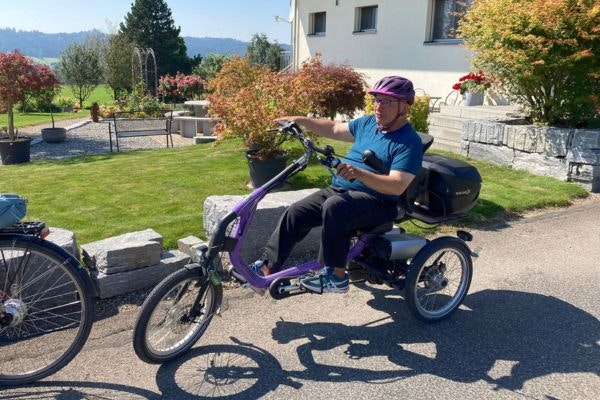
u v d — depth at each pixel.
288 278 3.41
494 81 8.41
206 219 4.75
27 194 6.61
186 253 4.48
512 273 4.54
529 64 7.07
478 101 11.62
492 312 3.87
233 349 3.29
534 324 3.70
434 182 3.64
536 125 8.06
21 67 11.26
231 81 9.22
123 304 3.78
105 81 34.00
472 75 10.43
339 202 3.28
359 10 15.33
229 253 3.20
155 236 4.14
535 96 8.08
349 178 3.06
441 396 2.90
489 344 3.44
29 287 3.52
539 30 7.02
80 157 10.17
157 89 23.56
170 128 12.23
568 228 5.70
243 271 3.28
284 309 3.81
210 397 2.85
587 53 6.71
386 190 3.16
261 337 3.44
